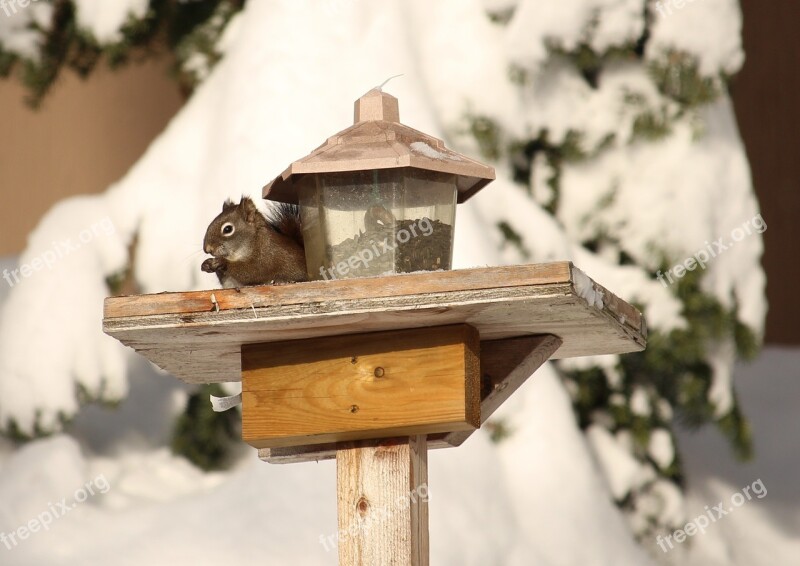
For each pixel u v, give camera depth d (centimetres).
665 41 1123
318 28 1089
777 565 1284
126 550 981
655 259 1135
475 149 1109
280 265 593
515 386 553
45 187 1886
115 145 1859
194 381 612
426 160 520
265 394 514
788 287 1923
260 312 478
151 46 1238
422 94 1077
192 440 1217
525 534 995
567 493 1027
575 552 988
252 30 1111
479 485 996
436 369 496
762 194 1917
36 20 1202
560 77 1141
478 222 1057
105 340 1149
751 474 1434
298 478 1030
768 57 1919
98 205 1177
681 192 1138
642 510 1180
